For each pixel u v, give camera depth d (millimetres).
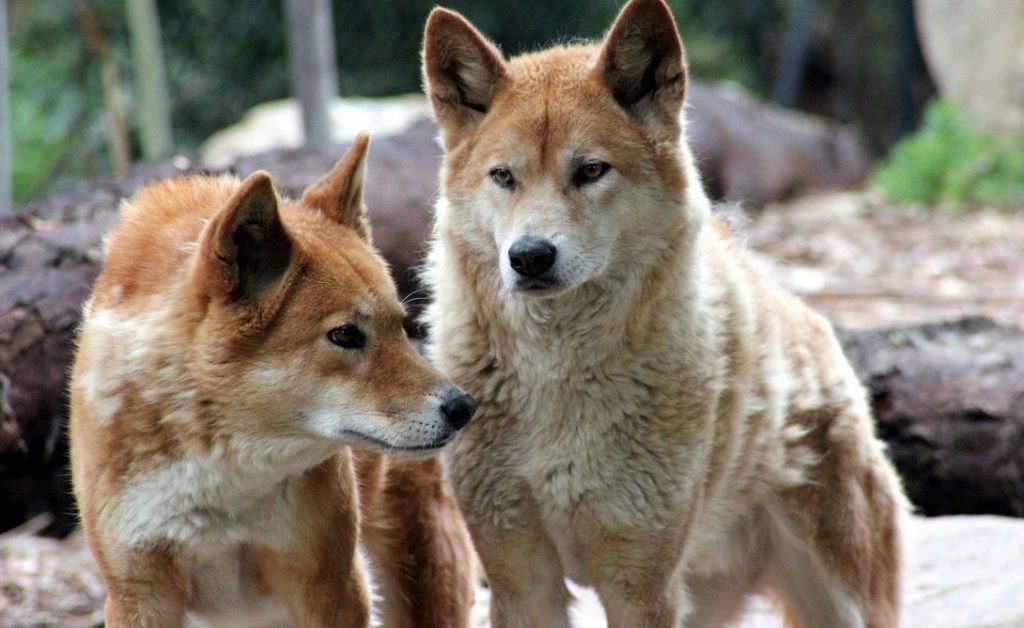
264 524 7500
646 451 7926
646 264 7980
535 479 8008
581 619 10250
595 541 8109
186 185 8047
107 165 24984
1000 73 28562
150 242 7586
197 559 7504
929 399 12586
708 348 8133
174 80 26906
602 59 8102
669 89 8117
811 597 9320
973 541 10945
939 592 10094
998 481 12352
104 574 7441
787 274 19266
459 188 8234
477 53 8234
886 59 40500
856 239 22109
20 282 11570
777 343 8969
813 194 28844
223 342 7137
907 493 12695
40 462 11539
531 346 7938
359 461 8484
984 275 19453
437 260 8570
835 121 40875
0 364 11102
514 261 7637
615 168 7922
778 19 37406
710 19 36625
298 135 23625
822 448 9180
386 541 8836
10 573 10914
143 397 7199
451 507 9023
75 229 12227
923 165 26047
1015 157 25906
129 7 20484
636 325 7883
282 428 7270
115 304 7465
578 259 7719
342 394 7254
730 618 9711
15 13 24688
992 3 28656
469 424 8125
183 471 7262
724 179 26422
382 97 28875
